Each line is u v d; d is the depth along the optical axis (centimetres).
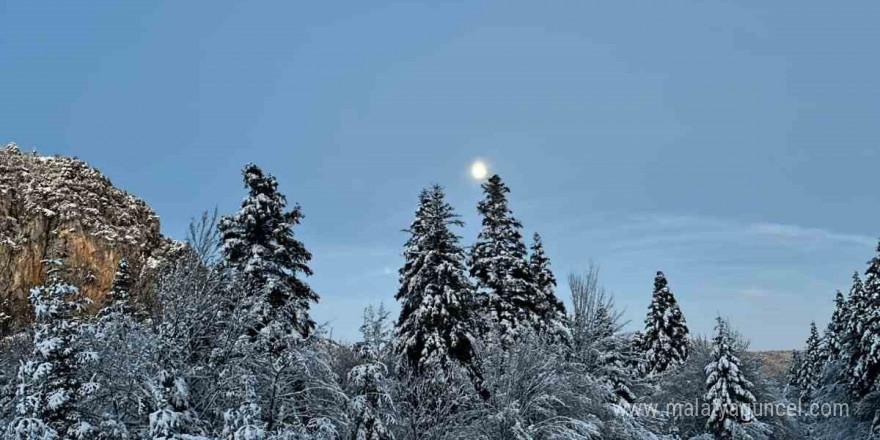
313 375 1841
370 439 1723
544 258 3619
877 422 3400
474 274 3008
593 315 2647
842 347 4066
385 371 1897
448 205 2680
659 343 4666
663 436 2502
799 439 3206
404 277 2723
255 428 1311
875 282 3766
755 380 3166
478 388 2398
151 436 1284
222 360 1677
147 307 1900
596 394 2283
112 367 1441
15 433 1116
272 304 2316
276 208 2553
